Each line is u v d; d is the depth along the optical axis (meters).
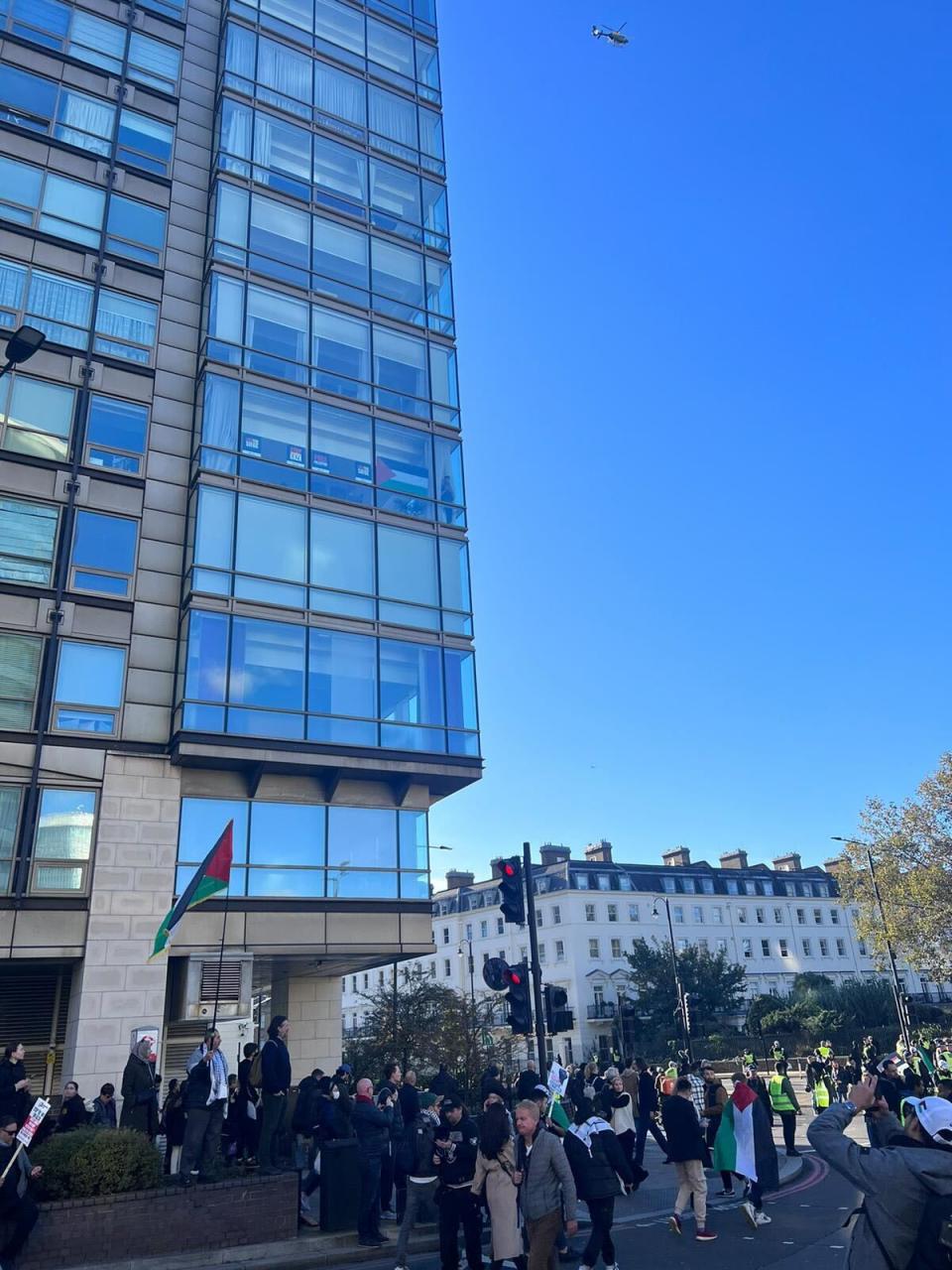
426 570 23.59
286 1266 9.87
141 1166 10.35
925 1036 50.09
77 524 19.72
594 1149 8.76
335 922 19.62
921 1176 3.43
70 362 20.91
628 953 66.50
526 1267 7.71
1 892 16.78
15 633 18.39
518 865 15.33
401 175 28.09
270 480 21.92
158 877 18.12
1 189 21.38
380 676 21.72
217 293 22.97
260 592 20.77
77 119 23.19
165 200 23.83
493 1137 7.55
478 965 77.06
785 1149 18.28
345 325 24.92
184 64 25.80
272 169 25.36
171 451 21.45
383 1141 11.10
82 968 17.00
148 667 19.52
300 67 27.27
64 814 17.78
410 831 21.23
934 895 44.56
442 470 25.05
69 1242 9.55
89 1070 16.41
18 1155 9.01
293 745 19.88
